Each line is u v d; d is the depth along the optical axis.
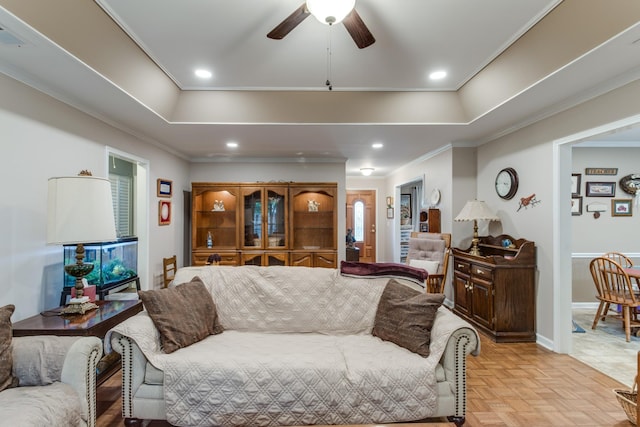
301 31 2.22
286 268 2.64
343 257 5.46
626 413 2.00
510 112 3.13
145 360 1.87
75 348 1.63
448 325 1.94
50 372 1.58
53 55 1.93
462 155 4.40
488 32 2.22
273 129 3.67
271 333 2.39
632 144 4.59
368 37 1.85
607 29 1.83
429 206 5.22
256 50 2.46
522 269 3.31
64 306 2.37
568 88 2.56
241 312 2.44
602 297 3.66
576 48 2.05
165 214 4.47
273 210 5.27
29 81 2.20
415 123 3.48
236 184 5.12
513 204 3.66
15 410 1.32
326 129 3.67
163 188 4.40
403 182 6.60
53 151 2.43
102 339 2.01
